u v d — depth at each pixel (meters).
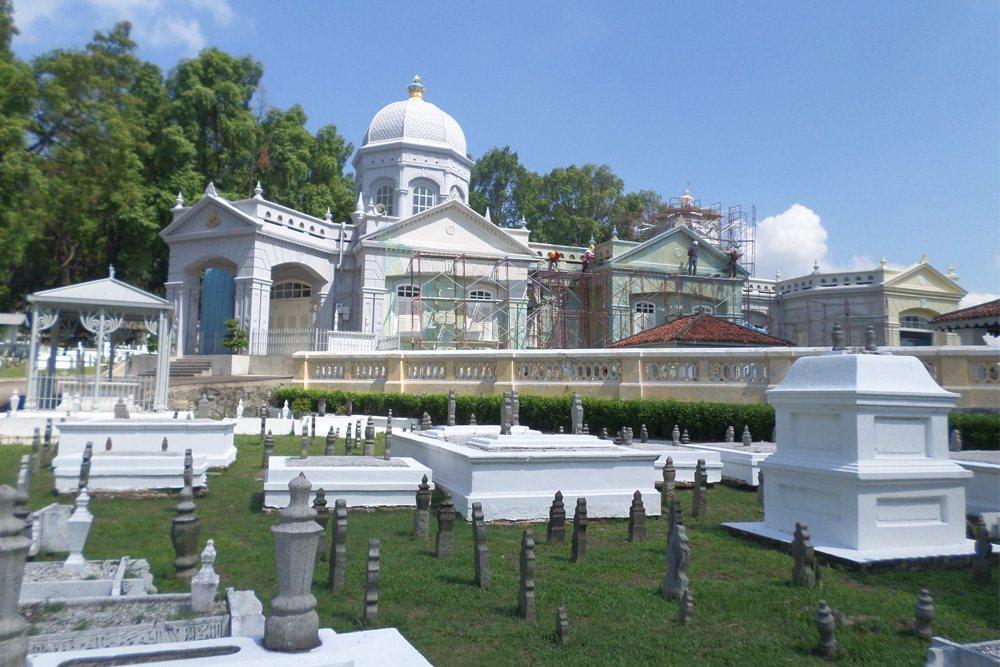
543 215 63.62
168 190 39.09
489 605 6.22
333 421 20.19
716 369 18.47
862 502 7.36
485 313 34.97
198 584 5.45
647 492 10.39
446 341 33.28
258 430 19.22
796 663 5.05
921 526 7.57
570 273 38.03
